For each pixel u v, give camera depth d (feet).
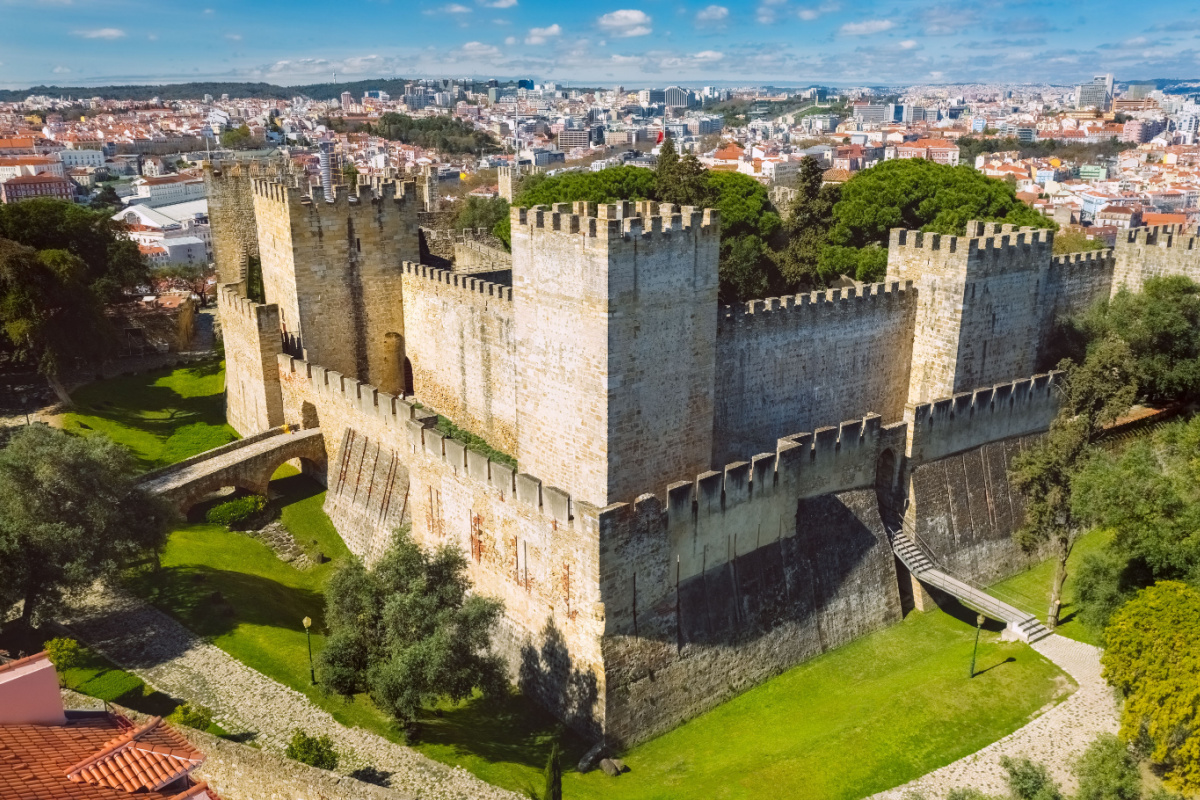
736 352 190.39
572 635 145.38
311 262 229.86
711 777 135.74
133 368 317.42
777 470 162.91
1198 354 228.43
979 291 211.00
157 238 647.56
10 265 252.21
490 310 211.20
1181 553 144.15
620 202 167.94
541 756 139.33
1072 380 193.57
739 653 159.02
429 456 174.81
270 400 235.81
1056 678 159.22
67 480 149.89
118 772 78.84
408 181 253.24
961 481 200.34
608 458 157.99
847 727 146.41
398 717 134.41
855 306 209.05
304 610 178.29
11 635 148.25
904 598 189.26
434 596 138.62
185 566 179.63
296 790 113.60
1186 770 117.60
